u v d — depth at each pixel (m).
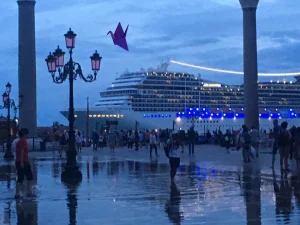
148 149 45.97
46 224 10.88
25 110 40.84
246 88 38.25
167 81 75.75
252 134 29.69
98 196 14.88
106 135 55.75
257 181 17.81
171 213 11.86
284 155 20.95
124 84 75.38
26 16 40.34
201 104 77.38
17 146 14.91
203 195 14.70
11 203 13.73
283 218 10.97
